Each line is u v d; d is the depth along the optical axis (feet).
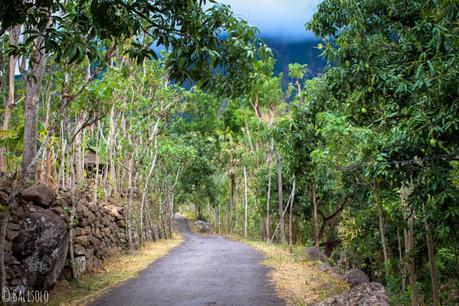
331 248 78.74
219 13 15.39
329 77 23.97
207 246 72.18
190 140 121.29
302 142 29.81
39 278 26.99
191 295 29.40
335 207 81.05
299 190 77.36
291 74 55.16
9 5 13.34
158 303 27.25
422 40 19.42
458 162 20.93
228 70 16.74
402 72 20.34
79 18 14.40
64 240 31.01
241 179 135.33
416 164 17.58
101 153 67.77
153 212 91.61
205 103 134.21
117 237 53.98
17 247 25.55
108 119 66.49
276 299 27.89
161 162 88.79
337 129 19.97
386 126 21.83
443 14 18.10
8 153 39.32
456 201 16.85
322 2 25.18
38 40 26.45
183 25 15.43
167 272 39.86
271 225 100.53
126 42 37.83
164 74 55.88
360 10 22.93
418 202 17.87
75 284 32.42
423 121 16.62
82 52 14.21
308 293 29.78
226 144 129.90
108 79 30.71
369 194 41.55
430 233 28.40
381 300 21.59
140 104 54.34
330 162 21.49
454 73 15.67
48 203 31.01
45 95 48.57
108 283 33.65
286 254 54.29
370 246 53.42
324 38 25.84
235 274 38.22
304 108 29.71
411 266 33.68
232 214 145.59
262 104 86.99
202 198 138.21
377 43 21.61
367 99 22.82
